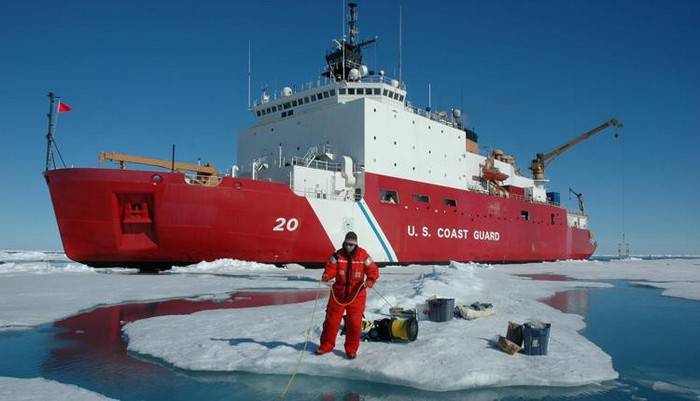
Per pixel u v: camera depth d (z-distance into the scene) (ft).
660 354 21.56
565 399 15.14
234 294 40.91
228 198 63.41
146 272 64.08
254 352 18.90
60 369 18.02
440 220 92.89
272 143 92.73
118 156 70.49
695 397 15.56
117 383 16.43
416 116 89.71
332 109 84.28
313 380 16.84
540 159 148.05
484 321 25.26
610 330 27.55
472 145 114.93
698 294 47.96
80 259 63.93
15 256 178.60
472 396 15.30
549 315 29.58
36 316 28.68
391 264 84.53
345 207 75.36
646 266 122.83
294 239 69.97
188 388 15.96
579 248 152.66
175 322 25.32
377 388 16.06
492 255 107.55
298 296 39.68
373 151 80.74
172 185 59.93
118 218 60.95
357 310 18.07
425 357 17.99
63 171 59.00
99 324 27.14
